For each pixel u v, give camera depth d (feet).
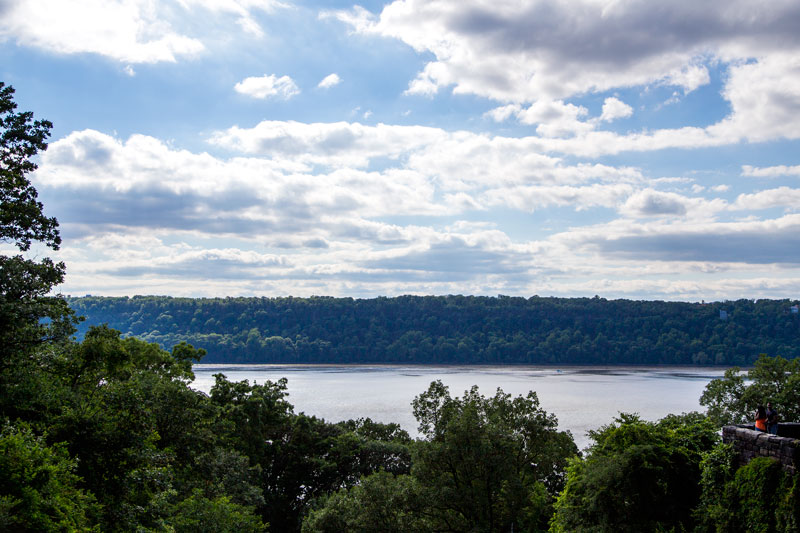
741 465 77.30
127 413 83.76
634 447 90.53
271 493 181.27
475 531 111.24
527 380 625.41
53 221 84.69
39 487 57.11
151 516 81.51
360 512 120.06
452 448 117.19
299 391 504.84
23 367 78.89
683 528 82.48
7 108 80.12
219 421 142.72
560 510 101.55
